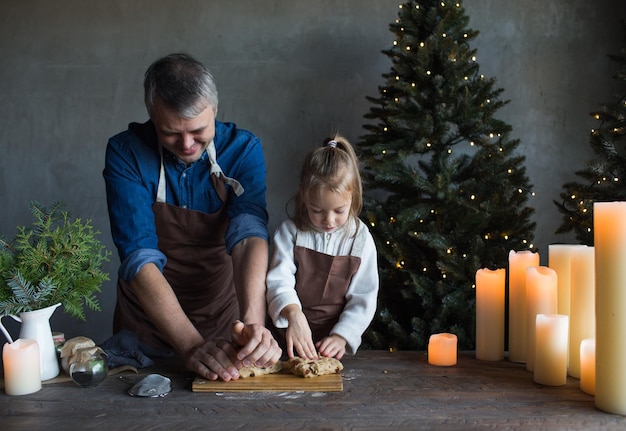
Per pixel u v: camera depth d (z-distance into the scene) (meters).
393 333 2.46
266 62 3.24
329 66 3.23
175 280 1.80
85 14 3.27
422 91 2.57
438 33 2.54
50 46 3.28
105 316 3.31
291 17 3.23
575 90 3.23
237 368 1.24
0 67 3.30
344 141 1.61
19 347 1.21
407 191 2.64
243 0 3.24
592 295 1.27
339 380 1.23
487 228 2.57
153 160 1.64
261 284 1.48
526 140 3.25
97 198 3.31
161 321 1.38
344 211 1.52
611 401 1.06
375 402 1.12
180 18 3.25
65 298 1.31
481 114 2.54
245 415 1.06
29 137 3.30
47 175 3.30
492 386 1.22
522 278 1.40
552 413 1.07
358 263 1.56
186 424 1.02
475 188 2.53
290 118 3.25
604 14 3.21
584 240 2.38
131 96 3.28
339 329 1.49
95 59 3.28
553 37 3.23
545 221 3.25
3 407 1.11
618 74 2.60
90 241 1.35
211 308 1.87
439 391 1.19
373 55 3.22
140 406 1.11
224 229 1.75
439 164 2.56
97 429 1.00
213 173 1.66
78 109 3.29
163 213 1.68
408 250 2.51
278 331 1.67
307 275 1.58
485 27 3.23
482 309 1.44
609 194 2.34
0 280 1.28
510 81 3.23
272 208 3.27
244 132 1.73
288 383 1.20
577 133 3.24
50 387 1.23
